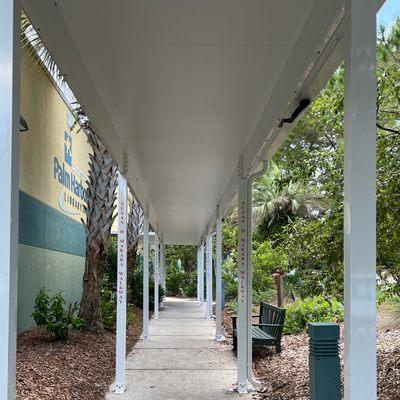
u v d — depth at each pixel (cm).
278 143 533
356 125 243
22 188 851
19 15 230
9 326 213
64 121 1173
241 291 627
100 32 340
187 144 616
